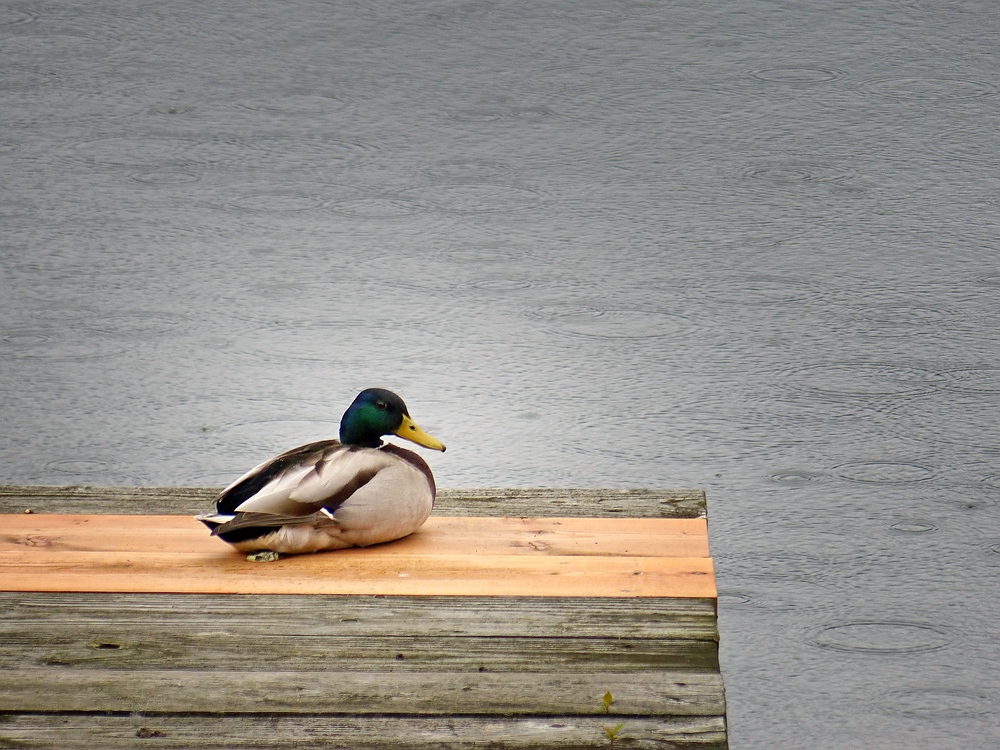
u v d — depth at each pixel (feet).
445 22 77.51
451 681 17.98
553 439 38.29
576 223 53.67
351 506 21.65
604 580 20.75
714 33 75.97
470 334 44.52
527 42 74.54
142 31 76.23
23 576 20.84
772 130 63.41
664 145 61.87
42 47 73.72
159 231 52.80
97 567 21.29
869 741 26.40
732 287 48.21
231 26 76.95
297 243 51.72
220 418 39.52
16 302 47.14
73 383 41.57
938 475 36.35
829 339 44.45
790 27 77.05
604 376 41.93
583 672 18.17
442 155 60.75
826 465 37.01
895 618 30.50
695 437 38.45
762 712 27.45
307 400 40.47
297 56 72.69
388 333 44.65
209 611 19.76
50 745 16.71
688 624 19.34
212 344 44.01
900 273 49.34
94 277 49.08
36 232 52.60
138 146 61.57
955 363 42.68
